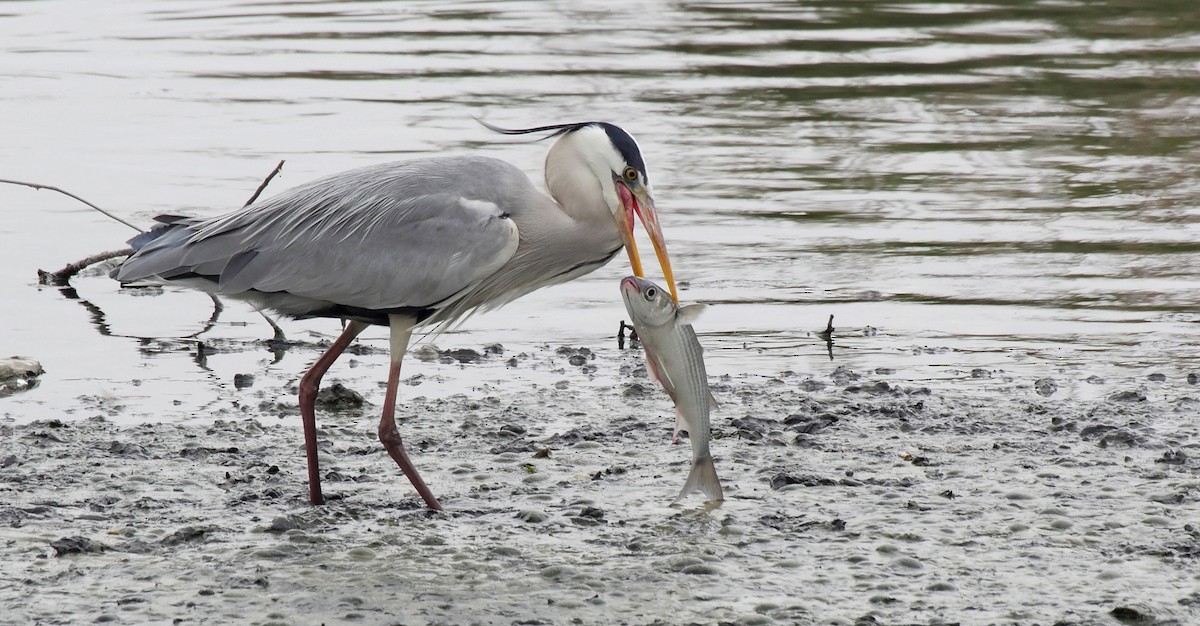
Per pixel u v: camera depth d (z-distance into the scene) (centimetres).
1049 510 960
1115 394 1241
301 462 1080
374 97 2591
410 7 3691
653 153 2212
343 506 977
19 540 895
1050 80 2788
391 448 991
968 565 863
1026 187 2061
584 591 822
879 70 2884
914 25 3394
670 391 914
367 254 1025
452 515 964
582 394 1266
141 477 1022
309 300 1052
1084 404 1221
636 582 837
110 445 1088
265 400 1237
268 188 1933
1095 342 1431
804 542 905
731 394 1258
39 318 1488
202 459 1076
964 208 1953
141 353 1380
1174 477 1028
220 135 2283
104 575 841
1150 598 809
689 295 1605
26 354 1355
